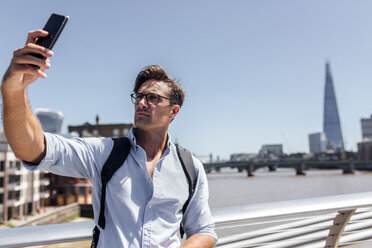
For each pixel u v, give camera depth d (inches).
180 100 54.7
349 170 5787.4
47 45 35.2
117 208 45.4
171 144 52.2
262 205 66.5
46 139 41.2
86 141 47.3
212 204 2679.6
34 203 2071.9
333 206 68.7
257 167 5413.4
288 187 3983.8
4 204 1793.8
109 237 44.9
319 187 3983.8
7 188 1817.2
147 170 47.4
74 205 2196.1
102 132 2955.2
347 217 73.6
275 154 5885.8
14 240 46.5
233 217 61.2
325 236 73.2
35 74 33.8
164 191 48.1
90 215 2257.6
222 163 5206.7
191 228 54.9
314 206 67.3
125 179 46.0
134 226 45.3
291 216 65.6
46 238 48.8
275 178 5216.5
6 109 35.4
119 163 46.3
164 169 49.3
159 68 53.5
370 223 79.1
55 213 1967.3
